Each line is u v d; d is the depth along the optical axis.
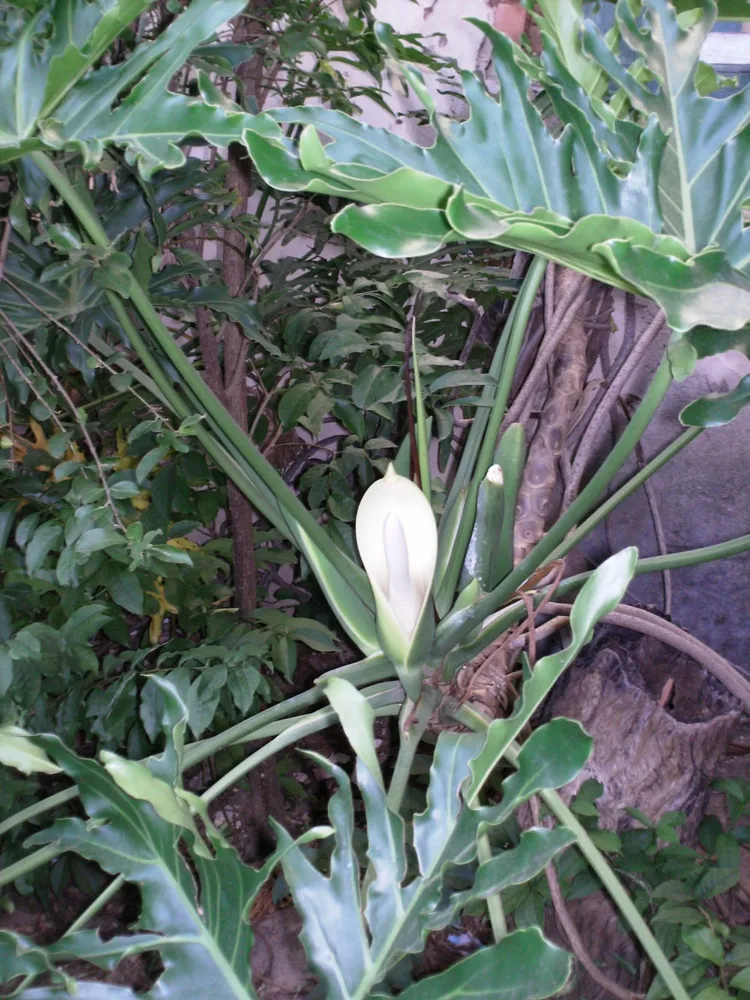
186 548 1.96
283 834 0.90
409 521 1.17
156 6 1.63
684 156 0.99
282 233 2.00
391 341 1.62
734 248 0.97
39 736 0.90
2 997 0.83
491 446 1.37
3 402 1.40
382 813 0.93
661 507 2.75
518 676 1.56
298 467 2.21
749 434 2.62
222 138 0.90
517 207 0.92
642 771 1.69
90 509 1.25
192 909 0.90
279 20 1.82
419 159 0.91
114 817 0.91
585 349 1.81
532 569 1.19
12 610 1.58
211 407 1.32
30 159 1.19
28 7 1.09
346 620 1.35
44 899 1.93
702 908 1.53
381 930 0.88
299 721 1.31
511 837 1.61
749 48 2.45
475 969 0.80
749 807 1.95
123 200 1.40
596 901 1.62
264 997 1.86
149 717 1.44
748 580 2.74
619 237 0.79
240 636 1.78
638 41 1.00
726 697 1.81
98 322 1.51
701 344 0.85
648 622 1.58
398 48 1.87
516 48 1.10
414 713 1.23
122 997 0.85
